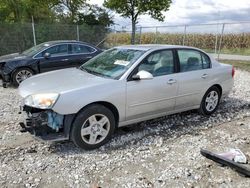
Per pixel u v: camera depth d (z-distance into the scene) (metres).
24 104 4.04
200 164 3.77
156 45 5.19
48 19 26.19
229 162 3.62
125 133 4.78
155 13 20.09
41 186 3.23
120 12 20.19
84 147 4.06
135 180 3.37
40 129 3.93
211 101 5.83
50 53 9.06
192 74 5.26
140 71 4.41
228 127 5.21
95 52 9.91
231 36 21.72
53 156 3.94
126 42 21.88
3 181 3.31
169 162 3.82
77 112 3.91
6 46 16.95
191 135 4.78
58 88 3.97
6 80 8.59
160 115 4.98
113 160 3.84
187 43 20.80
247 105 6.73
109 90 4.14
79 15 27.83
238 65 14.30
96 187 3.21
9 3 23.23
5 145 4.27
